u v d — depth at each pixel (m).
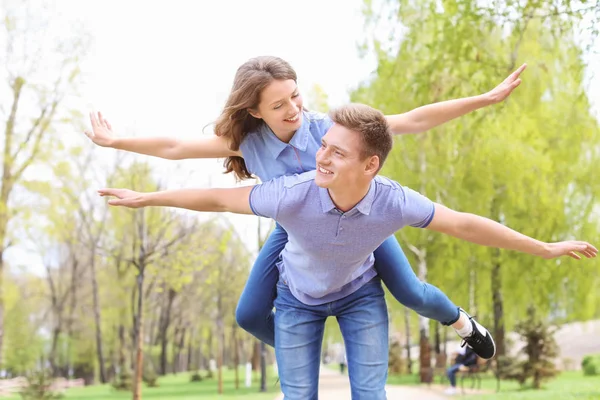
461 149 13.84
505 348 22.27
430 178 16.45
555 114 14.40
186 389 29.44
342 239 3.00
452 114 3.28
